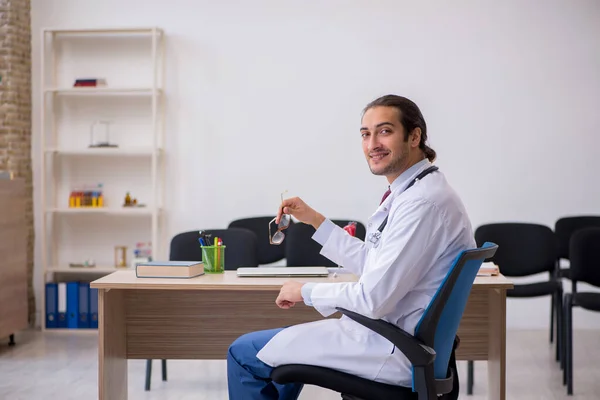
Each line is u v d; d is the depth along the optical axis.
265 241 5.17
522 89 5.67
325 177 5.77
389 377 2.34
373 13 5.70
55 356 4.86
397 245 2.28
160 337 3.49
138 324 3.48
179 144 5.83
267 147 5.79
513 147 5.68
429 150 2.56
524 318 5.74
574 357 4.84
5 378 4.31
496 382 3.14
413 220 2.29
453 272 2.16
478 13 5.66
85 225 5.91
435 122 5.71
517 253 4.86
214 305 3.50
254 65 5.77
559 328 4.74
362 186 5.75
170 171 5.84
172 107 5.82
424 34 5.68
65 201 5.91
